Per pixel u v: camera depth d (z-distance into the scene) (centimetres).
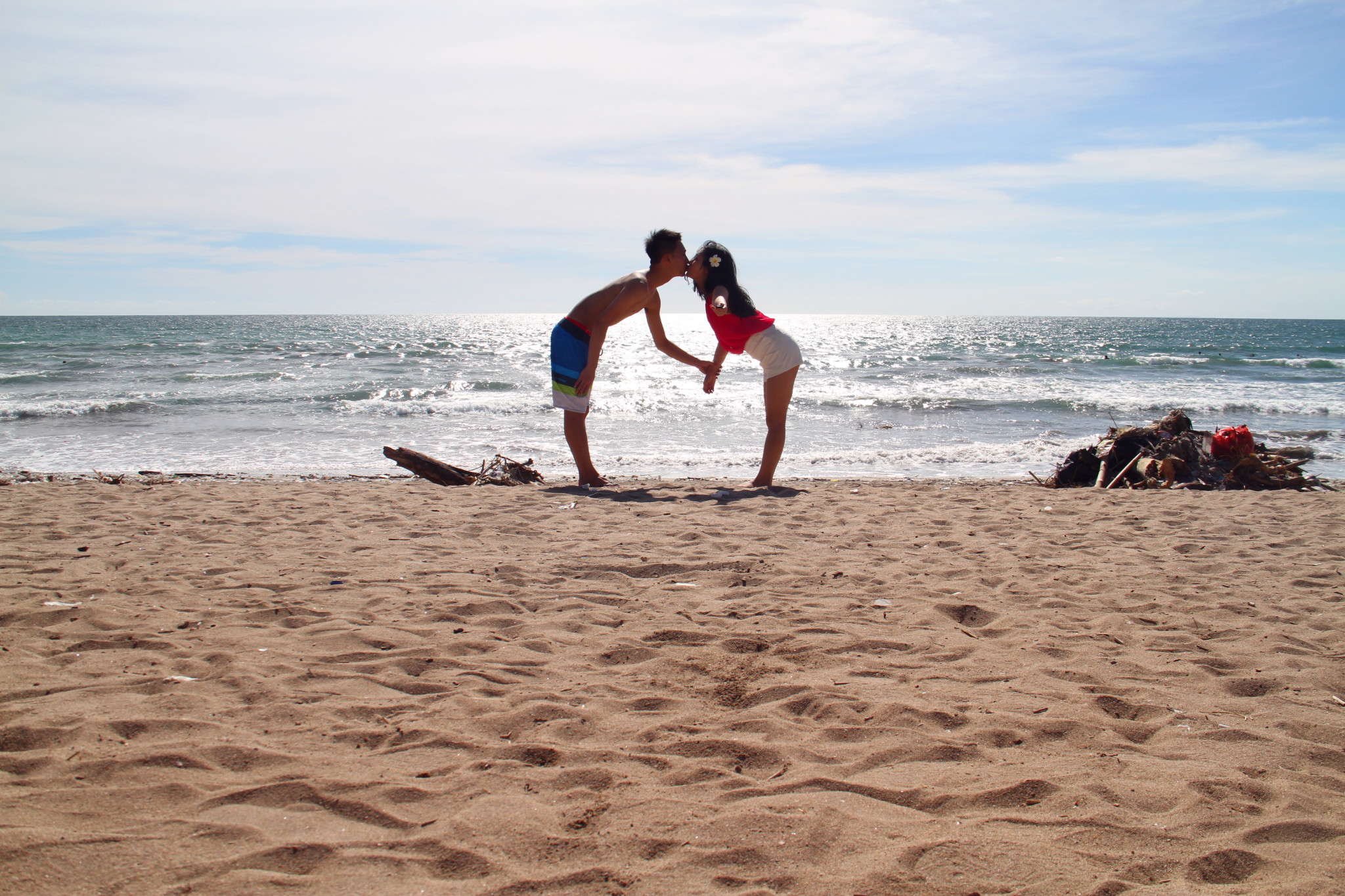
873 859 180
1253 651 331
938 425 1697
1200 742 246
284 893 164
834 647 328
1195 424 1722
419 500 651
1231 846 187
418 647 319
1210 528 583
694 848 184
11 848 173
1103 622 367
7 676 277
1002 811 203
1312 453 1000
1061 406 2012
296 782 209
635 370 3189
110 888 162
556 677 293
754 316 727
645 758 230
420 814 198
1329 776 225
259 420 1670
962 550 504
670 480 852
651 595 399
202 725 243
